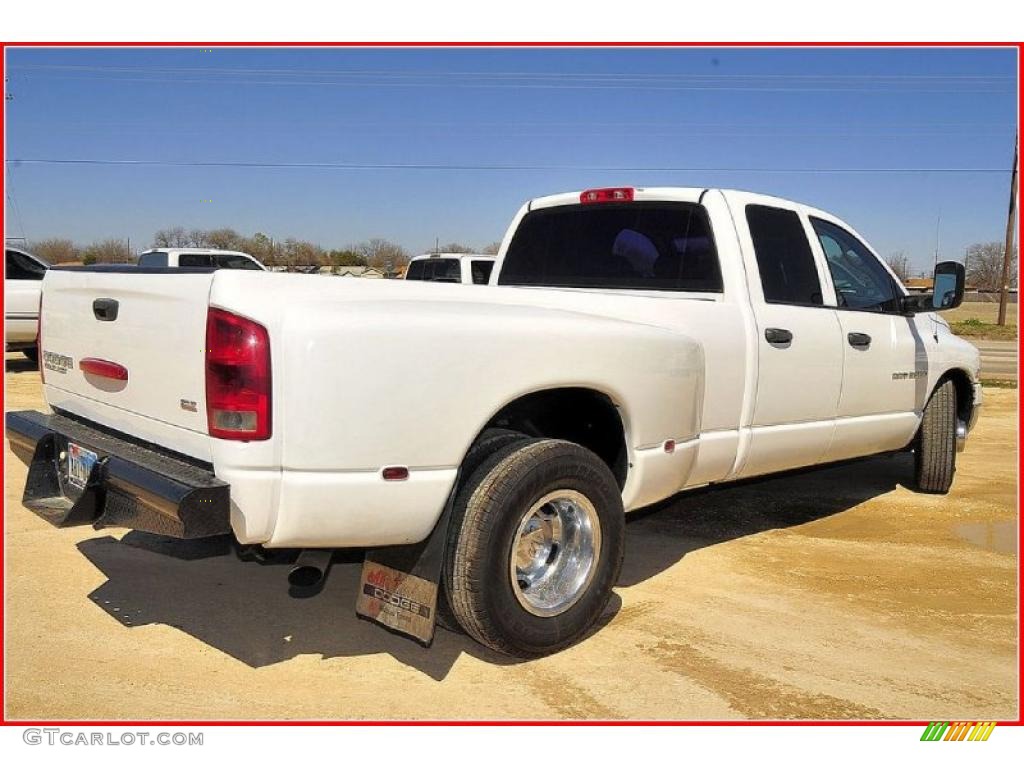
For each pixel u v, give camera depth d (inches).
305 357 120.6
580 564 149.9
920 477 267.4
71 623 157.8
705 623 166.9
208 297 123.0
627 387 154.4
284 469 122.0
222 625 159.3
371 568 143.2
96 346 151.4
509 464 138.0
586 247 215.6
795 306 201.2
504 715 130.4
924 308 241.6
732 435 184.1
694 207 196.7
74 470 146.9
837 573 197.3
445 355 130.9
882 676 147.4
